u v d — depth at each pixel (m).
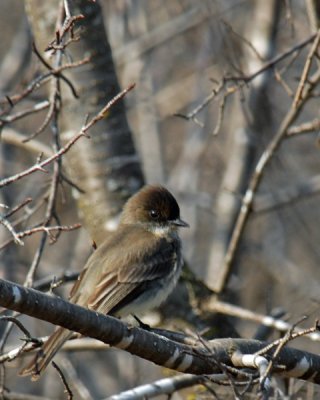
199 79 18.73
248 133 17.77
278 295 18.28
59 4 12.80
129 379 16.28
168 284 11.91
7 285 8.14
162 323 13.29
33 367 9.63
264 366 8.48
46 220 10.72
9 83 18.22
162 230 12.43
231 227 17.53
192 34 19.83
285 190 17.89
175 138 19.97
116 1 18.80
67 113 13.67
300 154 19.77
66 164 13.98
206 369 9.17
